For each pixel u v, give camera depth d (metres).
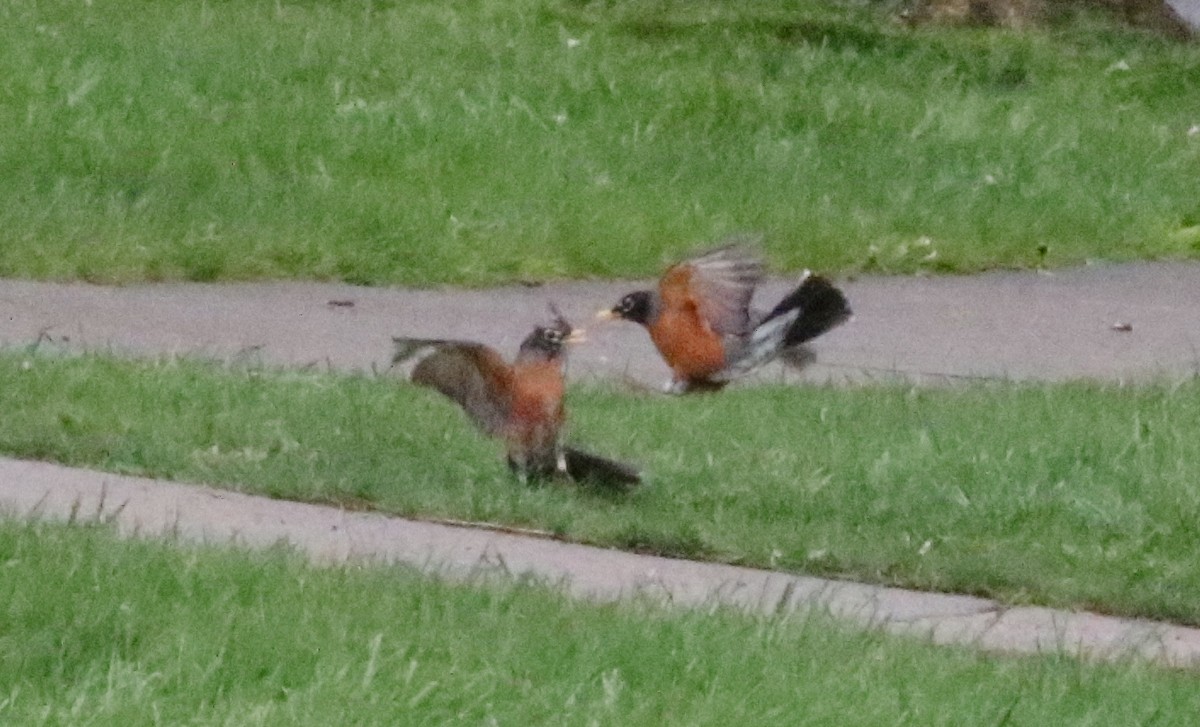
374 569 9.84
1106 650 9.95
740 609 9.77
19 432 11.76
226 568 9.47
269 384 13.41
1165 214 21.09
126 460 11.48
